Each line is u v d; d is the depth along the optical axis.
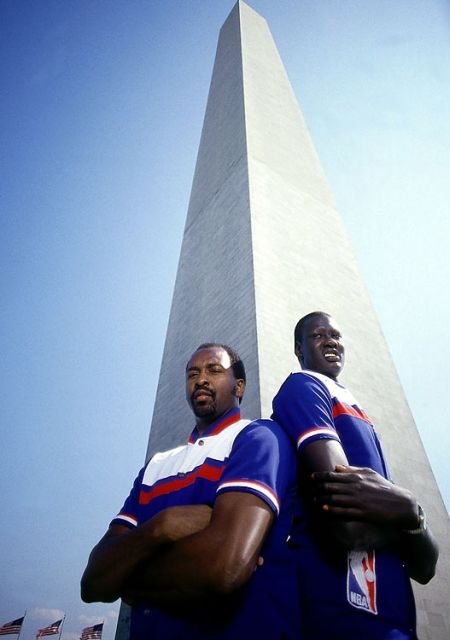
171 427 11.41
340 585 1.92
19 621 24.36
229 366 2.79
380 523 1.87
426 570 2.22
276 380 9.27
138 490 2.57
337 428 2.40
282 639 1.71
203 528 1.81
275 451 2.03
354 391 11.38
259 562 1.86
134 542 1.86
